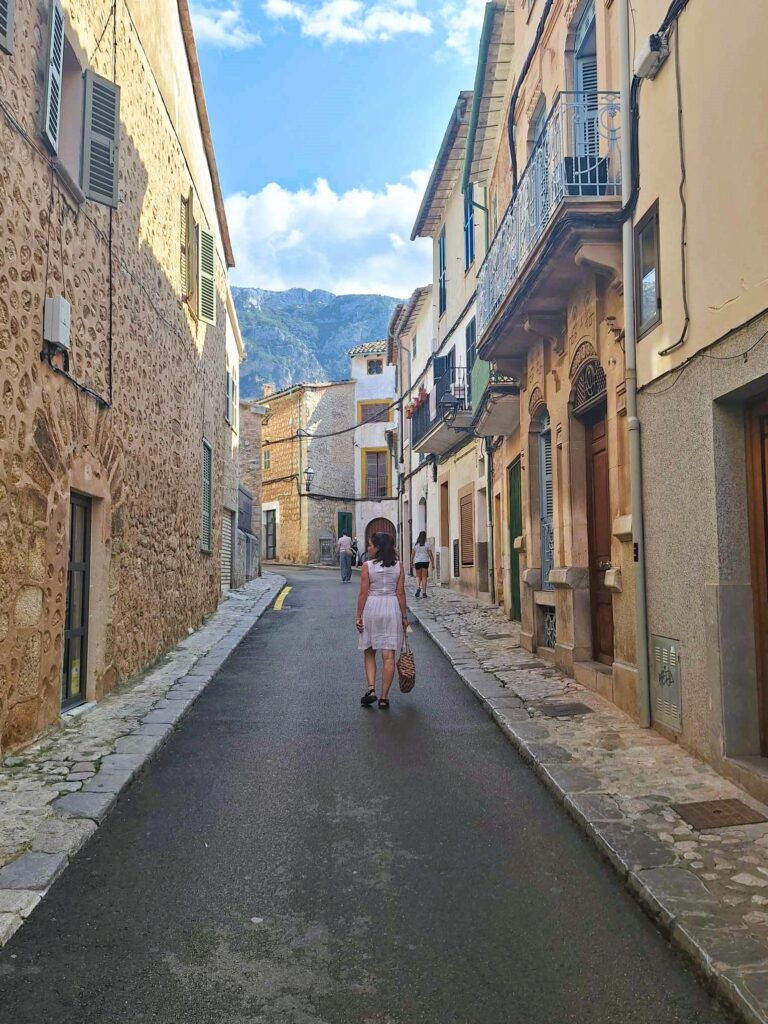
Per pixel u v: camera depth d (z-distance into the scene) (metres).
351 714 7.79
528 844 4.47
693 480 5.62
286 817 4.96
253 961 3.27
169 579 11.50
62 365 6.91
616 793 5.01
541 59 9.94
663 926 3.46
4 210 5.69
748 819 4.50
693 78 5.56
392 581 8.32
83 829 4.59
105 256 8.14
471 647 11.45
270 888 3.95
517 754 6.28
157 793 5.44
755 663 5.28
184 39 12.37
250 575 27.38
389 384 42.38
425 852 4.39
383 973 3.17
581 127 8.36
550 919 3.61
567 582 8.89
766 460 5.10
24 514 6.12
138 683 9.05
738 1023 2.81
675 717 6.07
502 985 3.08
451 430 19.77
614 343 7.36
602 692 7.80
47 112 6.34
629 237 6.80
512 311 9.48
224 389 18.39
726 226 5.10
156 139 10.51
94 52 7.84
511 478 14.94
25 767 5.75
